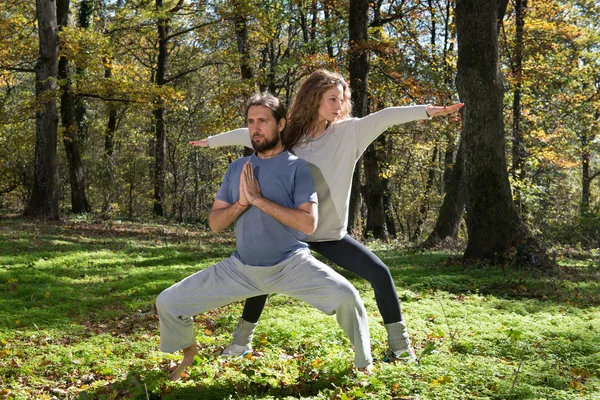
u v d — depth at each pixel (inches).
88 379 176.1
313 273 150.3
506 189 444.1
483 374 164.6
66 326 246.7
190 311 154.6
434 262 464.1
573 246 843.4
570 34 946.1
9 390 161.8
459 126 768.9
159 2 1027.9
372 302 284.4
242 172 150.8
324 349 190.4
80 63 790.5
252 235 152.7
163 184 1144.8
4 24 804.6
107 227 754.2
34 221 731.4
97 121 1316.4
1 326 244.4
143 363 187.6
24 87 1182.9
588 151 1214.3
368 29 756.6
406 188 1298.0
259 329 223.3
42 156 765.9
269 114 155.5
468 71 442.0
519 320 246.1
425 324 237.9
